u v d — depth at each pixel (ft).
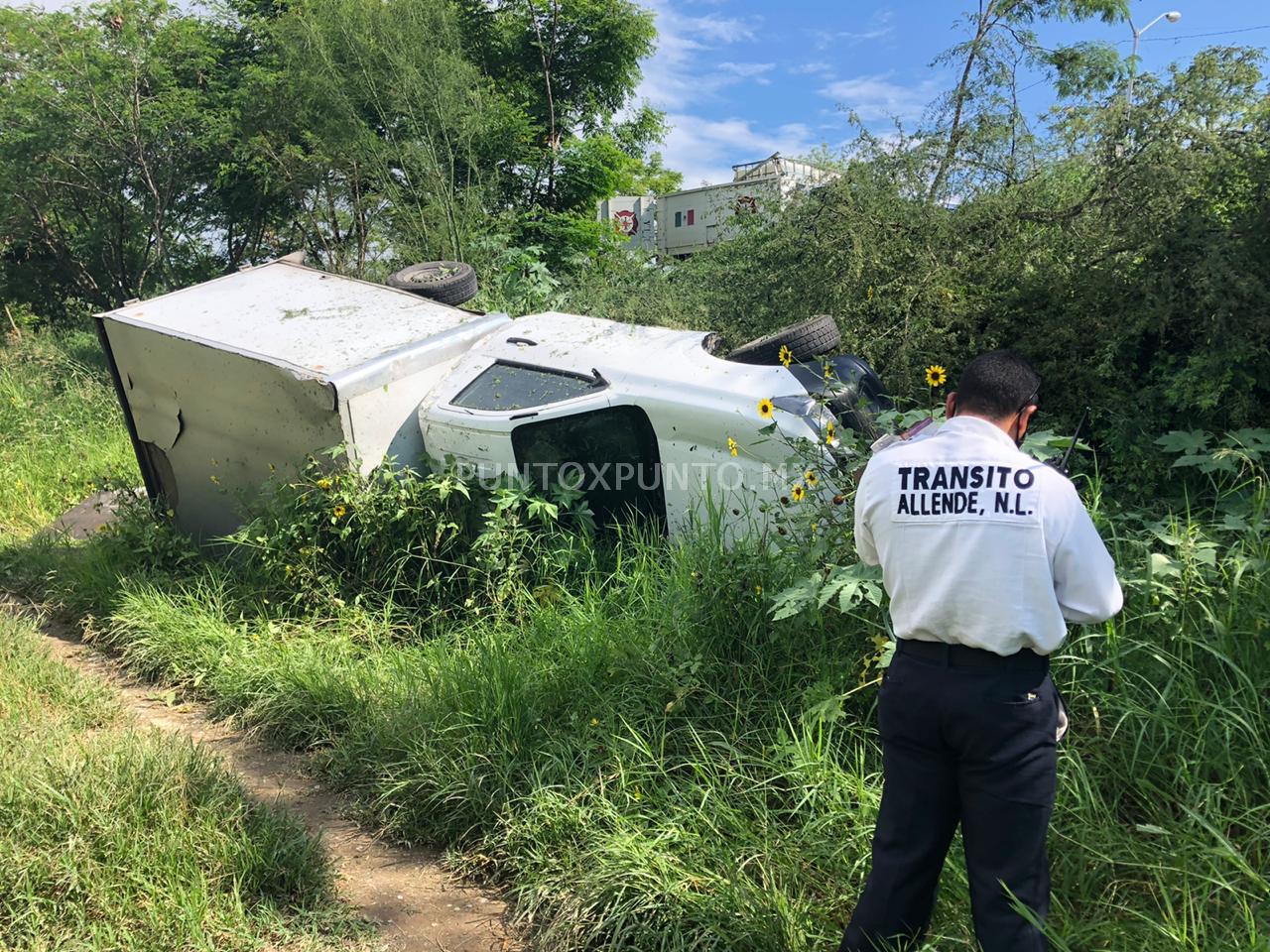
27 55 45.52
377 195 40.98
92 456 28.58
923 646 6.59
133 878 8.56
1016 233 17.63
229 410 17.78
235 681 13.70
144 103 46.34
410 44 37.93
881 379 17.22
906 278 17.95
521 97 54.75
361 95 38.78
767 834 8.71
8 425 31.24
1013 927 6.25
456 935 8.73
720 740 10.16
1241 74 15.08
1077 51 27.78
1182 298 14.07
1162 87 16.12
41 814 9.30
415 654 13.51
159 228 47.88
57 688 13.61
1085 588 6.23
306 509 16.19
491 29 55.52
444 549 15.37
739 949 7.72
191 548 18.99
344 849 10.18
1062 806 8.14
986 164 20.15
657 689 10.92
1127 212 15.44
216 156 47.96
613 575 13.46
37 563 19.58
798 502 11.89
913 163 19.84
